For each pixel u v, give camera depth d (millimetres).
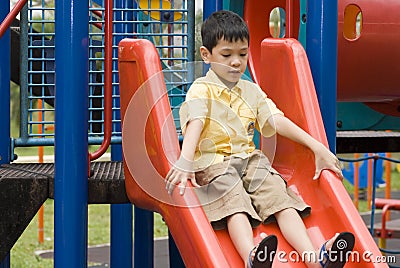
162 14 5031
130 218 5664
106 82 3990
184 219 3246
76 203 3828
